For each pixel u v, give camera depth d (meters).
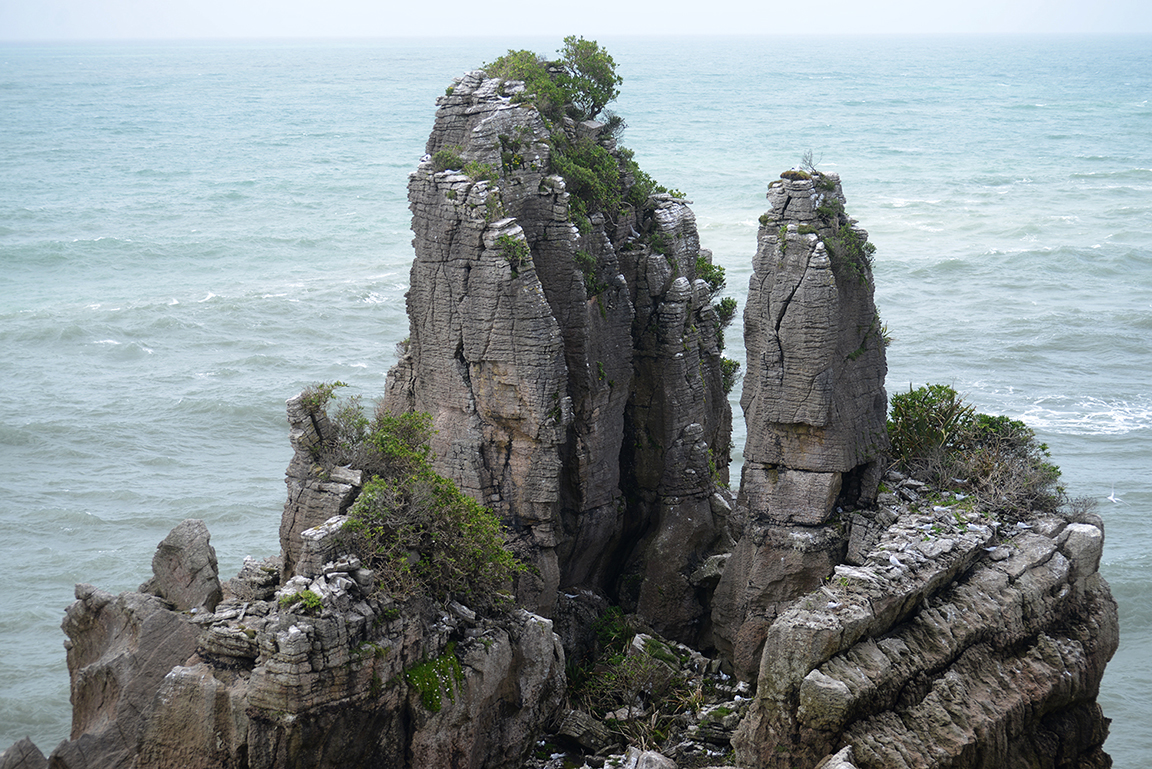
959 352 88.38
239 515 61.19
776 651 25.94
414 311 31.89
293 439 28.83
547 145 32.28
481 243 30.09
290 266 124.31
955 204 160.12
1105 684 46.62
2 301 108.44
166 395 79.31
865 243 31.70
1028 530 30.77
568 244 31.95
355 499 27.75
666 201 35.91
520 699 27.84
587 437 33.47
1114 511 59.97
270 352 91.00
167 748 24.62
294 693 23.45
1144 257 120.75
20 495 62.72
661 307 34.69
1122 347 89.31
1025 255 121.38
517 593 31.44
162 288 113.44
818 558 31.81
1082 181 182.00
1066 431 72.00
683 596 35.25
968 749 26.28
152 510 61.44
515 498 31.70
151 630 26.09
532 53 35.16
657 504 35.88
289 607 23.94
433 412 32.19
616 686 31.89
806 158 32.03
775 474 32.38
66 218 153.62
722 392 39.16
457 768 26.11
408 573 25.55
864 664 26.09
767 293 31.16
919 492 32.38
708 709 31.27
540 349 30.33
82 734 25.94
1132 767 41.56
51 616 51.16
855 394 31.91
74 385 82.12
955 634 27.52
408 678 25.27
